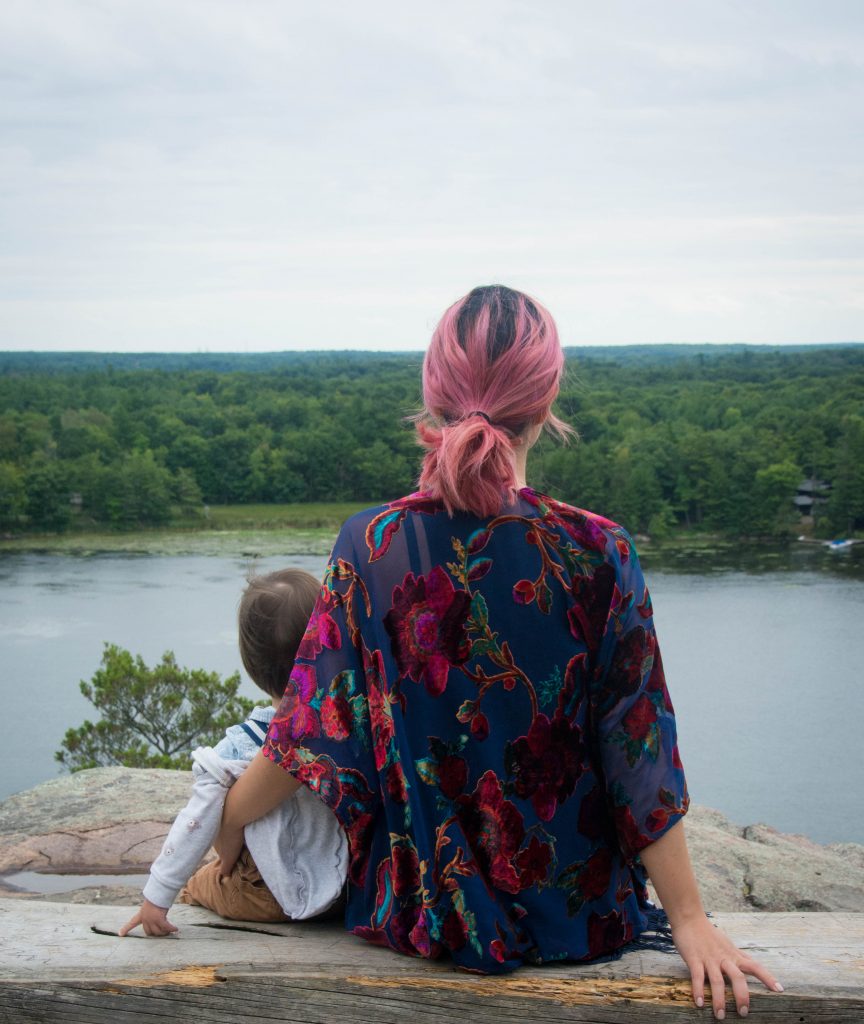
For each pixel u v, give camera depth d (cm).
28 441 12750
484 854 144
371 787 147
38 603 6769
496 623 142
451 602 142
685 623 6494
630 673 144
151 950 159
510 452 138
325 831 169
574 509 146
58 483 11006
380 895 152
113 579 7706
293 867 167
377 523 146
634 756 144
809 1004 140
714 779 3931
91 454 12031
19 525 10594
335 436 13588
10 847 356
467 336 144
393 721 143
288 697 148
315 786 145
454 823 144
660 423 12612
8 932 169
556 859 146
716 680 5312
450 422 148
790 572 8300
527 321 144
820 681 5291
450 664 143
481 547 142
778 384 16075
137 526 10894
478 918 142
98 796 409
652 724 144
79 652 5516
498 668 143
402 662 143
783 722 4638
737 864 378
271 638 172
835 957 152
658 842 144
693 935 144
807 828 3431
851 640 6081
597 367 18925
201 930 168
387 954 153
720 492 10531
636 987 142
